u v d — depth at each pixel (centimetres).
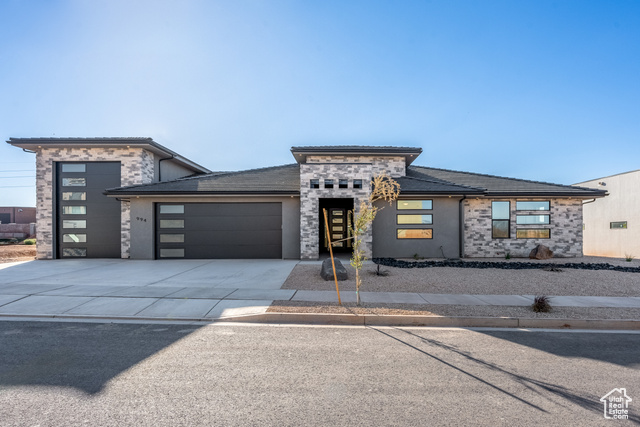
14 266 1253
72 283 903
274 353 455
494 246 1497
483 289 830
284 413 306
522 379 382
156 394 340
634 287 857
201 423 289
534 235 1512
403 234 1443
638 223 2023
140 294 771
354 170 1379
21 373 388
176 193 1396
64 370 396
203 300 721
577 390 357
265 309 644
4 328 561
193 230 1459
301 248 1376
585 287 856
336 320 607
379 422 293
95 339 508
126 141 1500
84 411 306
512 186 1580
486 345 493
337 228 1833
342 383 368
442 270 1097
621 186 2127
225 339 512
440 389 356
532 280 936
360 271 1067
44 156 1528
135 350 463
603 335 545
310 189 1370
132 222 1448
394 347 482
